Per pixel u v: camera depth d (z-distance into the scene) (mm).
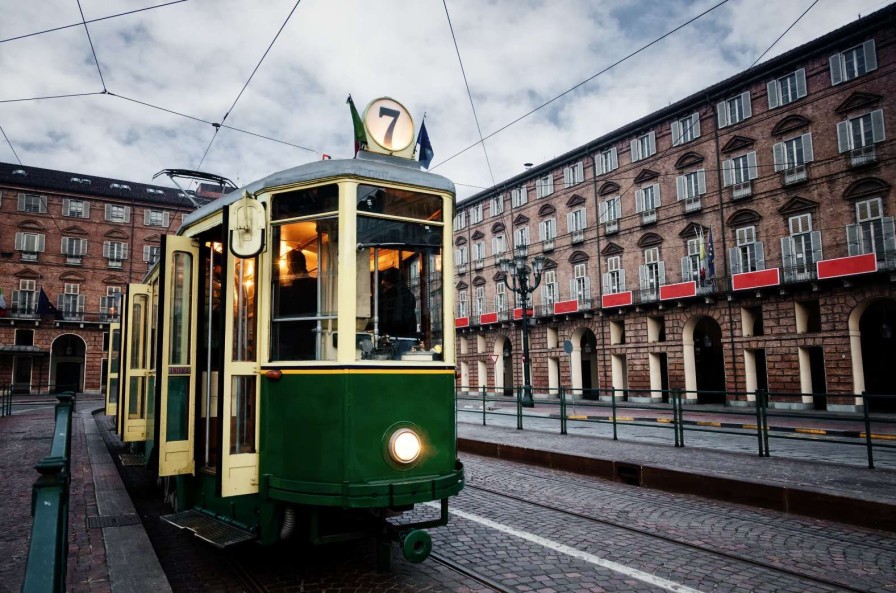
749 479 7219
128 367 8883
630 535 5809
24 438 13688
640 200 30984
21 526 5859
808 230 24000
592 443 11359
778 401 24297
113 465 9430
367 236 4562
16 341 43188
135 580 4227
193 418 5234
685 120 28906
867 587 4359
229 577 4672
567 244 35281
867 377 25969
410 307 4727
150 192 49781
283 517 4430
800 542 5520
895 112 21734
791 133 24781
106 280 46219
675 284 28062
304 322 4496
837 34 23047
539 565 4906
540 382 36844
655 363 29938
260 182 4801
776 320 24672
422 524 4430
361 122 5332
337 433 4223
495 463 10539
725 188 26922
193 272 5410
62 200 45438
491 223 41719
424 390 4590
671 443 11328
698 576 4645
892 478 7488
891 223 21641
